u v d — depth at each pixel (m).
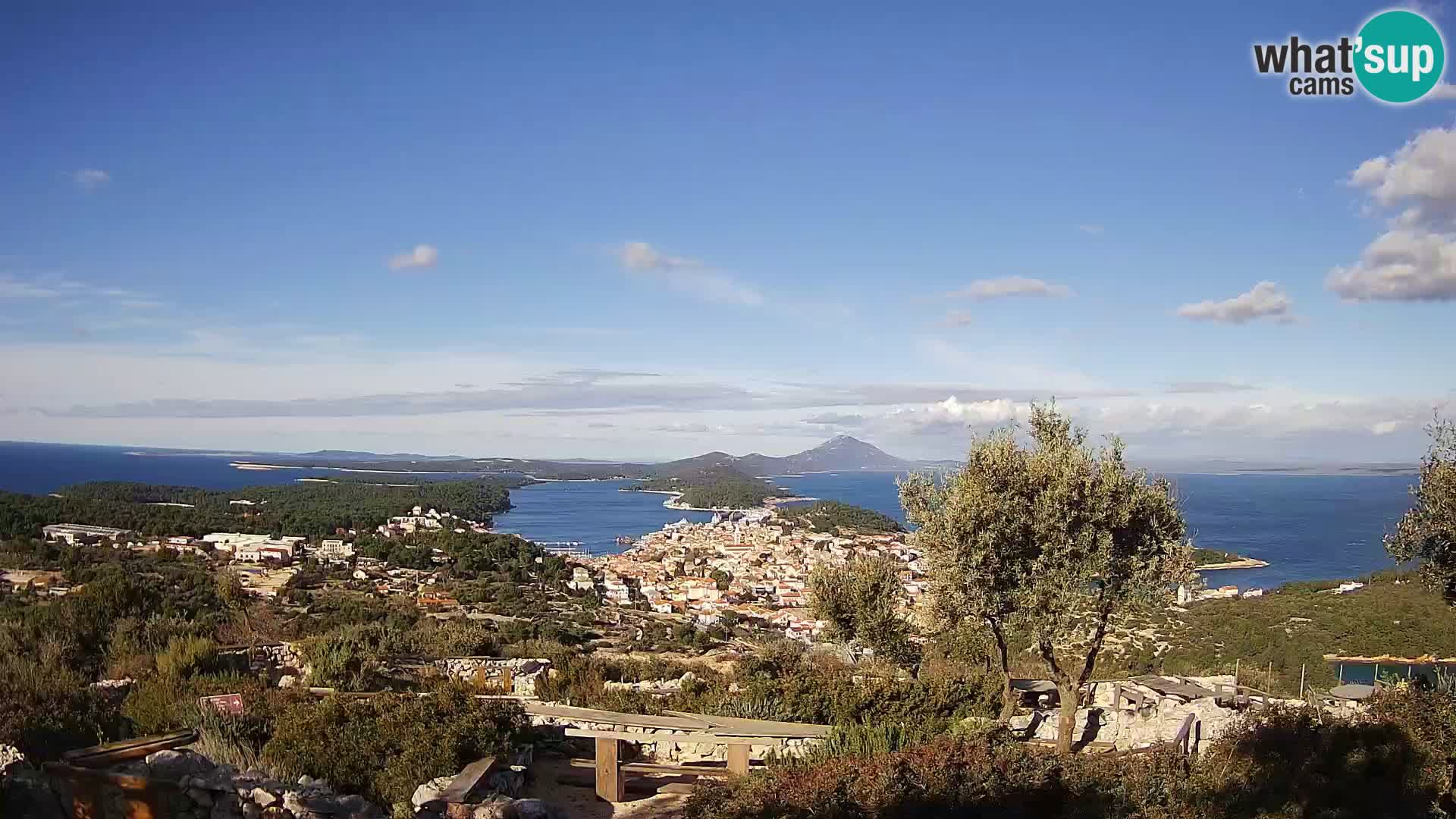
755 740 9.95
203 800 7.26
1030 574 10.04
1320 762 7.89
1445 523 10.40
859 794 7.31
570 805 8.69
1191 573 10.09
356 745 8.27
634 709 12.05
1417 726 8.87
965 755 8.05
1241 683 17.61
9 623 15.83
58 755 8.04
